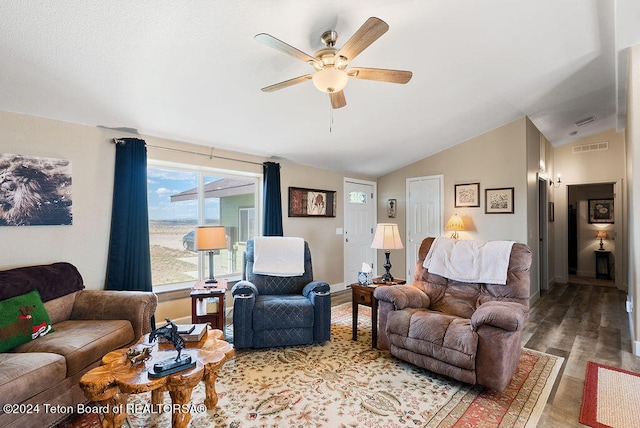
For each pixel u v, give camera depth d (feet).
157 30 6.63
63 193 9.20
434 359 7.76
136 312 8.39
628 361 8.94
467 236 16.56
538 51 9.29
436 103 12.01
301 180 16.19
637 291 9.23
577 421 6.31
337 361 9.01
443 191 17.54
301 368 8.59
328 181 17.65
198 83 8.62
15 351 6.55
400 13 7.08
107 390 5.21
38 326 7.00
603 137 19.26
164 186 12.07
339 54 6.29
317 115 11.51
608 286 19.45
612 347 9.96
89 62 7.29
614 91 12.65
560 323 12.44
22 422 5.32
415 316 8.29
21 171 8.50
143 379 5.22
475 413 6.59
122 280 10.08
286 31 7.11
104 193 10.04
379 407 6.81
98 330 7.52
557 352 9.62
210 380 6.47
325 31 7.19
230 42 7.27
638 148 9.11
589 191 22.72
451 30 7.91
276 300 10.15
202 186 13.05
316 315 10.03
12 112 8.38
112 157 10.22
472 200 16.40
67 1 5.78
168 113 9.86
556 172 21.06
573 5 7.45
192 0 6.06
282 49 6.04
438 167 17.79
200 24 6.64
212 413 6.57
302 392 7.39
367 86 10.23
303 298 10.58
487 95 11.95
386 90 10.61
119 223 10.09
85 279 9.64
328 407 6.81
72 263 9.39
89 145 9.76
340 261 18.30
